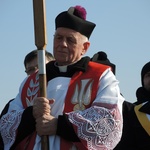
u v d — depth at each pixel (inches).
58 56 398.0
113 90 389.1
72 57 398.6
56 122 376.5
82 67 401.7
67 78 400.2
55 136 381.7
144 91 524.1
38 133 377.1
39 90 390.6
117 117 378.6
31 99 408.8
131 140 458.9
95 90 391.9
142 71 538.9
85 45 406.6
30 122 386.0
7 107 427.5
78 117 377.1
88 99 389.7
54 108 390.0
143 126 457.1
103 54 466.3
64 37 394.3
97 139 372.8
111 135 375.9
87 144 371.6
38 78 415.8
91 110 379.2
